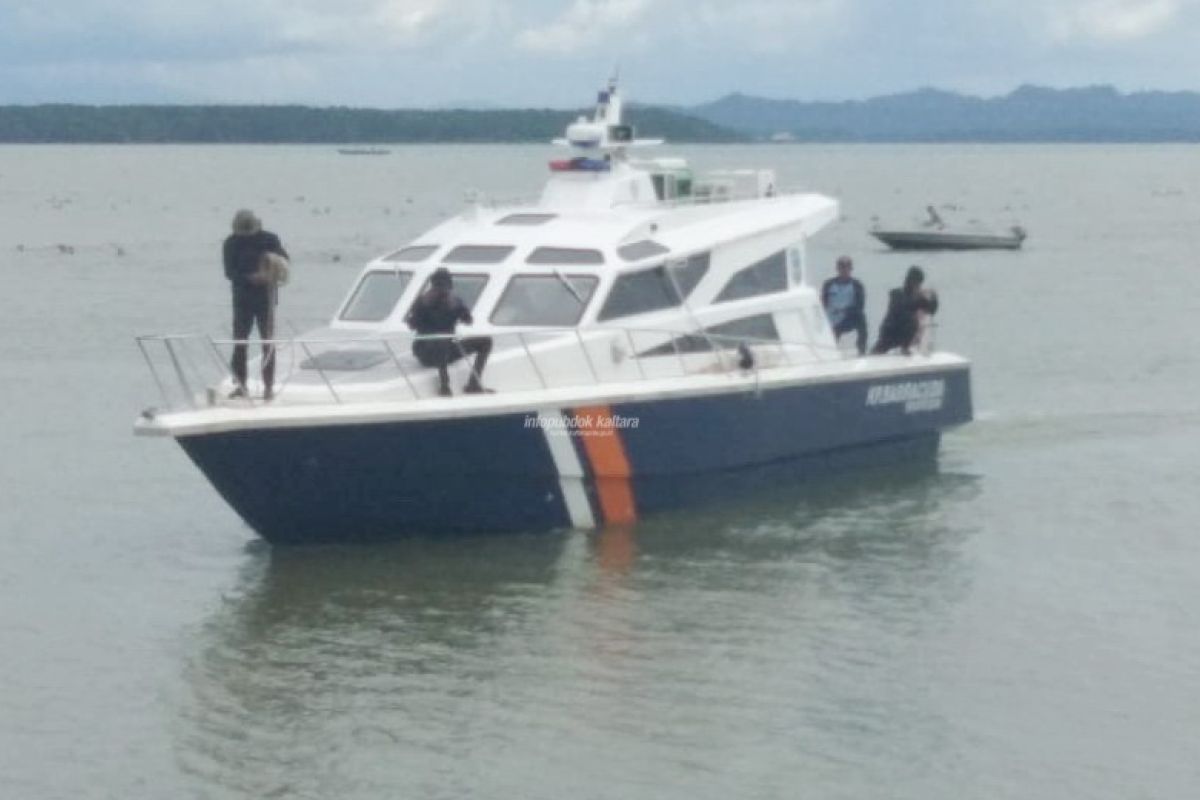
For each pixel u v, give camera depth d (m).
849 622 46.88
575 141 61.31
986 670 43.22
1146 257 171.00
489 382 52.69
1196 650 44.59
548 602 48.62
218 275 150.00
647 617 47.34
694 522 56.75
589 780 37.12
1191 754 38.16
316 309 121.38
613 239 56.53
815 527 56.44
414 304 53.44
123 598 49.38
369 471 51.06
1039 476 63.72
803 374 58.62
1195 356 96.19
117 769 37.88
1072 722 39.91
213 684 42.72
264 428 49.28
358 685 42.56
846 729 39.59
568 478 53.69
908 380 63.00
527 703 41.28
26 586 50.56
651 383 54.72
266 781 37.25
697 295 57.75
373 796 36.53
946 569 51.81
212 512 59.09
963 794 36.34
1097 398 81.38
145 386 85.00
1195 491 61.41
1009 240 180.50
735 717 40.31
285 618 47.47
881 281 143.75
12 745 39.09
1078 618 47.19
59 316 116.12
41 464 66.69
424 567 51.84
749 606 48.22
